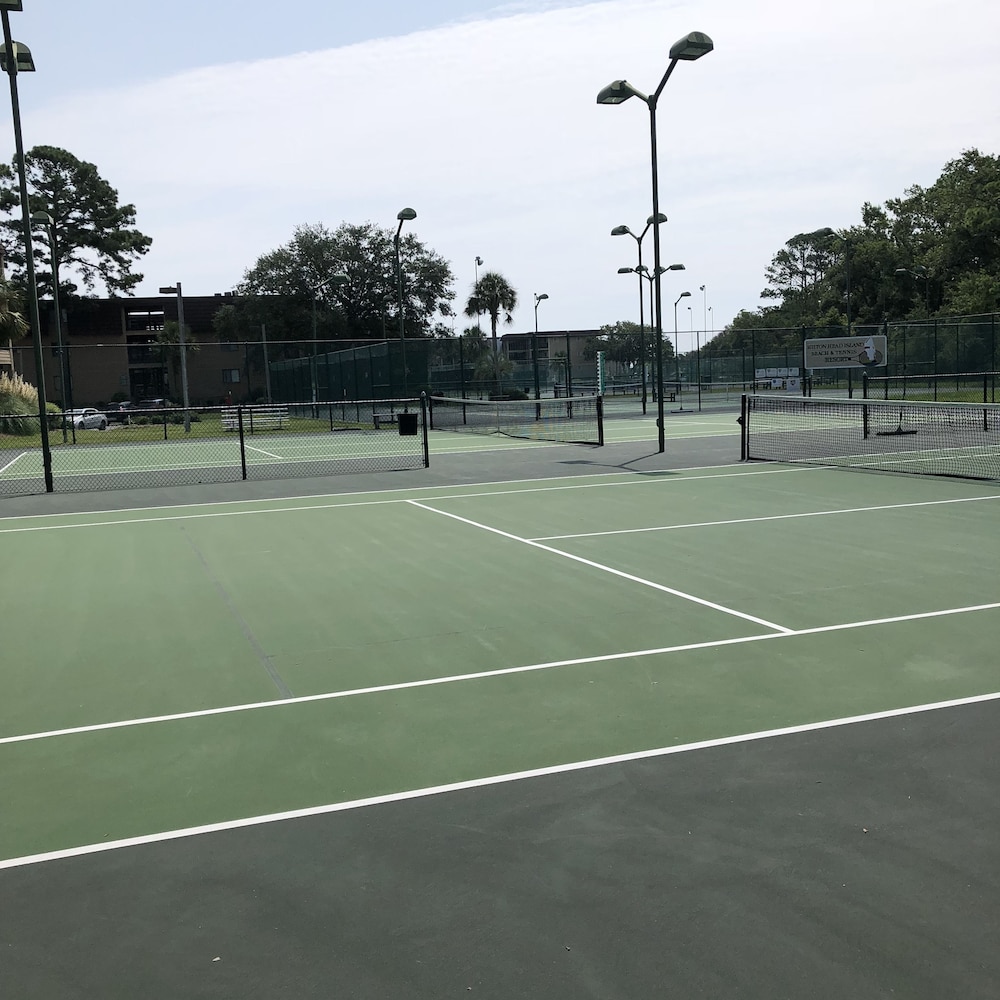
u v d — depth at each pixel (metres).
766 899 3.58
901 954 3.23
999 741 5.05
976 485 15.52
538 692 6.07
